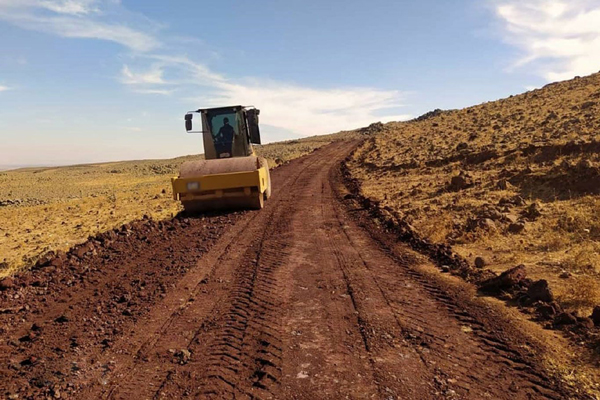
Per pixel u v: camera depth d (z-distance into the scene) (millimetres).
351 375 3965
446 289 6199
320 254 8508
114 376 4137
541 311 5121
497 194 12875
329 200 16188
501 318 5062
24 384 4031
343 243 9383
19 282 7715
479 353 4281
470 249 8383
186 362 4363
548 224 9102
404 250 8539
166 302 6195
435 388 3688
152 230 12047
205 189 13641
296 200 16484
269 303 5938
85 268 8539
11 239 14461
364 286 6488
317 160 38938
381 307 5629
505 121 29688
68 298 6750
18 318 5977
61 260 8992
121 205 21359
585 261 6707
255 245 9484
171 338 4969
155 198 23000
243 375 4059
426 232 9914
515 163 16312
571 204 10359
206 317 5555
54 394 3809
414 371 3994
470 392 3602
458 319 5145
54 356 4613
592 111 23219
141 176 58156
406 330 4898
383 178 21781
